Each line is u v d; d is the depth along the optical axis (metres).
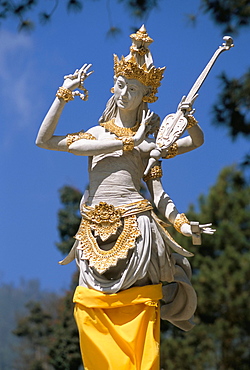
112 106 8.93
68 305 24.44
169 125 8.80
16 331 30.19
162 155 8.71
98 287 8.42
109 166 8.64
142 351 8.32
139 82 8.78
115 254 8.42
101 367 8.27
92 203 8.64
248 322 21.94
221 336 21.67
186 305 9.05
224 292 21.84
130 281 8.41
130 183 8.63
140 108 8.88
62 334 23.47
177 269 8.95
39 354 29.73
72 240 25.61
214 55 8.96
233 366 21.77
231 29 13.91
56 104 8.66
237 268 22.16
